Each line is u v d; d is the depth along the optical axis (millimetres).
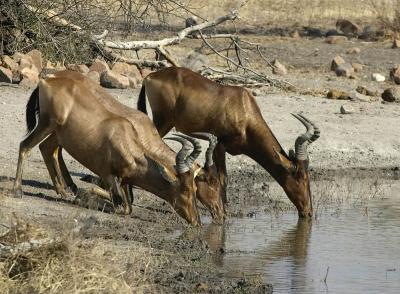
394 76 69125
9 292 23453
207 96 38156
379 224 36344
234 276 28031
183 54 71562
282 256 30953
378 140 50094
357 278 28578
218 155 38094
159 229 32750
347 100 60500
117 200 34062
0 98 52156
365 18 100000
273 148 37562
